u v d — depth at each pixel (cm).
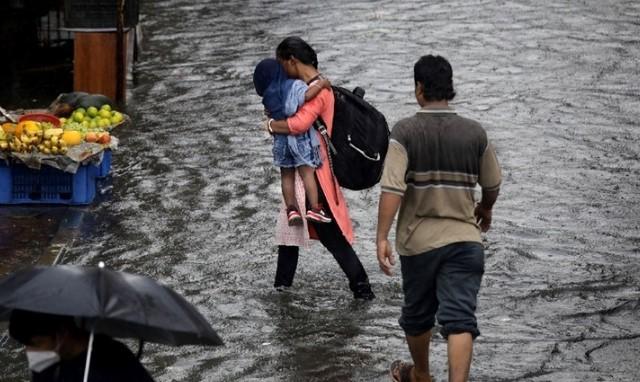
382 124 1825
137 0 3359
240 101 3288
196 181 2553
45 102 3344
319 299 1881
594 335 1719
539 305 1844
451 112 1386
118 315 880
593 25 4275
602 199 2416
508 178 2566
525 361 1620
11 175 2361
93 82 3253
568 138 2894
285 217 1878
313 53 1852
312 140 1817
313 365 1617
